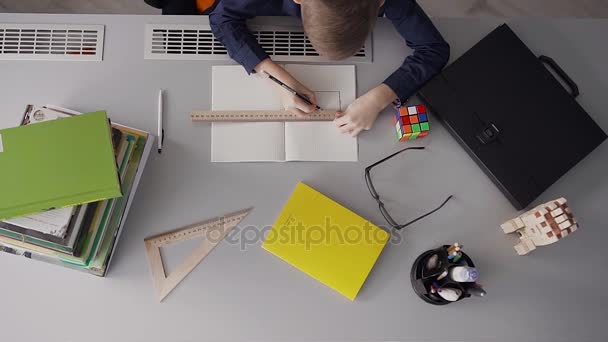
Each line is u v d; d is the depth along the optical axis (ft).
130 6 5.95
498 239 3.55
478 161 3.58
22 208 2.88
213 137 3.55
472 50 3.71
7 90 3.51
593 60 3.87
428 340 3.36
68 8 5.88
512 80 3.66
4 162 2.96
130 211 3.42
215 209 3.47
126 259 3.34
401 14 3.63
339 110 3.66
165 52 3.66
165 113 3.57
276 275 3.39
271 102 3.63
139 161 3.39
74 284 3.27
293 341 3.29
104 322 3.23
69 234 2.97
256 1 3.56
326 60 3.75
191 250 3.39
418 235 3.53
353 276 3.39
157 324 3.25
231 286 3.34
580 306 3.47
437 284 3.23
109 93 3.57
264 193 3.51
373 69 3.78
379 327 3.35
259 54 3.57
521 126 3.58
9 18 3.60
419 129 3.45
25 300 3.23
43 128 3.03
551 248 3.56
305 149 3.57
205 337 3.26
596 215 3.62
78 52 3.60
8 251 3.22
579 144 3.58
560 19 3.93
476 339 3.38
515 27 3.92
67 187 2.92
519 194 3.49
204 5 4.39
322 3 2.71
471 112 3.60
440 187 3.61
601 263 3.54
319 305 3.36
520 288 3.48
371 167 3.59
